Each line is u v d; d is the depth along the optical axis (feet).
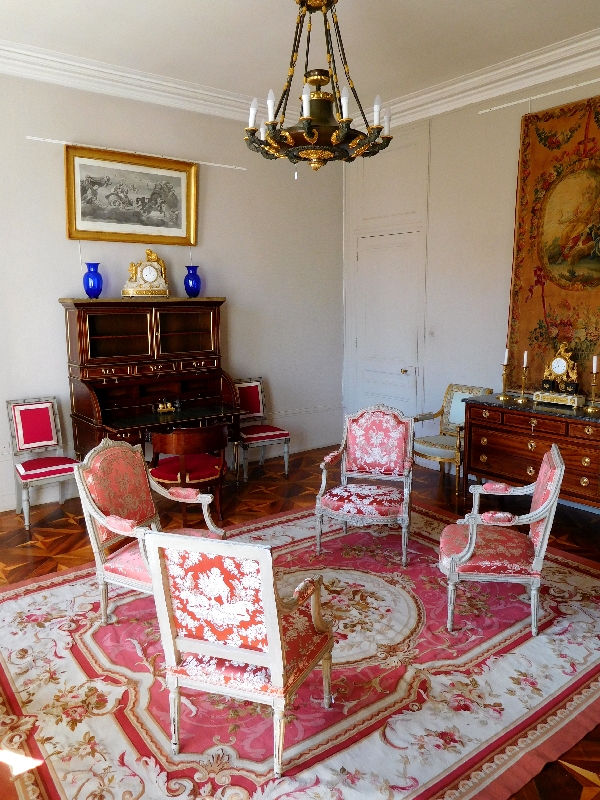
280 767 5.96
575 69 12.84
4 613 9.27
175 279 15.90
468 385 15.84
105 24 11.34
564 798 5.71
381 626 8.80
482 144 14.89
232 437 15.55
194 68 13.60
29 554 11.48
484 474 13.53
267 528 12.68
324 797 5.74
